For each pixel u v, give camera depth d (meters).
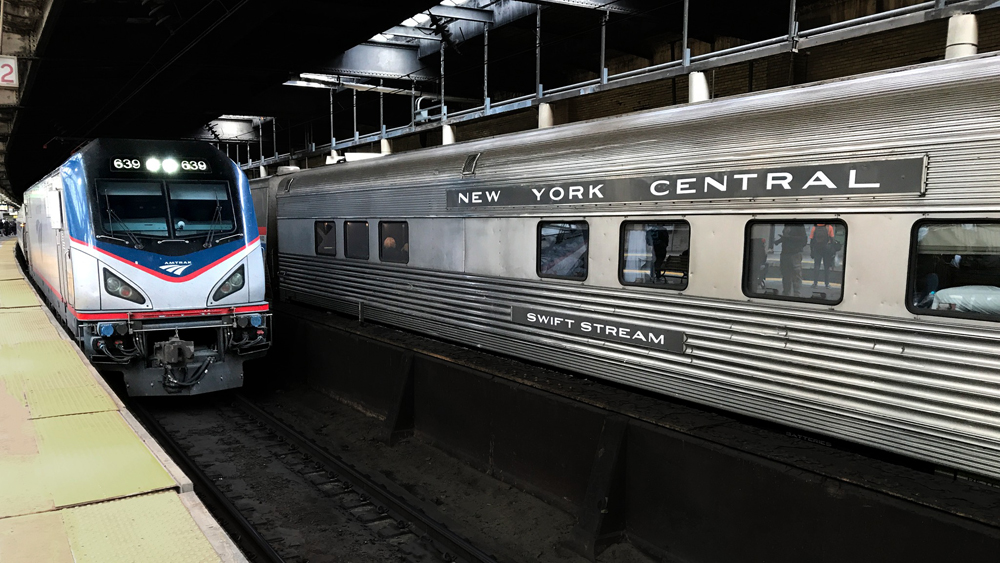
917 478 3.69
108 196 7.57
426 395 7.16
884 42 7.40
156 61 12.37
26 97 14.62
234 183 8.30
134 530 2.69
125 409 4.35
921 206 3.64
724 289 4.62
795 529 3.90
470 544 5.01
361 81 14.00
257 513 5.62
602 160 5.47
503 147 6.70
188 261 7.73
